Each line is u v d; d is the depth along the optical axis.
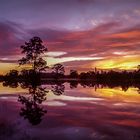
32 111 15.92
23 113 15.02
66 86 47.81
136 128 10.88
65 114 14.97
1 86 44.84
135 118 13.69
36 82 65.56
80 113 15.38
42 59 68.50
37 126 11.20
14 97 24.09
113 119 13.33
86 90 36.25
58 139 8.77
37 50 67.56
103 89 39.88
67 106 18.56
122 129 10.62
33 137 8.98
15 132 9.70
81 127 11.05
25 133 9.59
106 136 9.25
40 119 13.16
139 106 18.72
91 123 12.16
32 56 67.75
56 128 10.76
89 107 18.09
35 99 22.81
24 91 31.53
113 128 10.84
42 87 41.53
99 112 15.84
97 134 9.59
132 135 9.35
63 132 9.91
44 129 10.48
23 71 69.00
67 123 12.10
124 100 22.94
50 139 8.75
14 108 17.09
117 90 37.50
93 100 22.80
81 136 9.25
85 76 110.12
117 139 8.77
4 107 17.50
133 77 106.44
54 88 39.41
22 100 21.84
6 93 28.31
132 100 22.94
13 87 41.06
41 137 9.02
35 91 31.86
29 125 11.42
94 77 108.81
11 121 12.24
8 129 10.22
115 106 18.69
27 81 70.12
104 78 106.75
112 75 106.44
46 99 23.03
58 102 20.97
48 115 14.53
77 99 23.50
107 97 25.70
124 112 15.81
